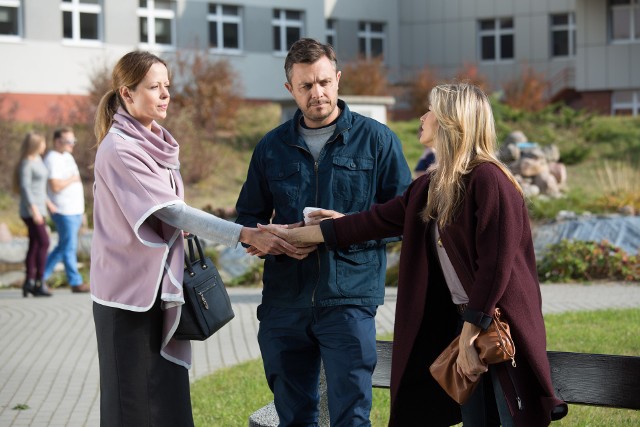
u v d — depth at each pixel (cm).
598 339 1028
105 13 3875
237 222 582
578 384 520
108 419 537
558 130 3544
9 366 1033
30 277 1580
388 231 527
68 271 1625
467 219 472
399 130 3638
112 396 534
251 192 582
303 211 557
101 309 536
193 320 534
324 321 550
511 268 464
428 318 502
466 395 474
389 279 1620
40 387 935
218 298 546
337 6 4938
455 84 485
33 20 3694
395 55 5209
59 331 1242
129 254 529
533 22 5150
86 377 977
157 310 536
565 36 5116
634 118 3675
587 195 2306
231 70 3528
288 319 556
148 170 529
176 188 552
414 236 498
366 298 553
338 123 559
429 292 499
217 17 4303
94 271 539
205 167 2972
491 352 459
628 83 4597
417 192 502
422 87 4475
